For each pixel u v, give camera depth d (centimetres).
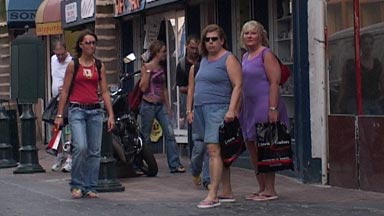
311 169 2689
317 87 2648
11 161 3622
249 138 2388
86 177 2544
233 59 2316
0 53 5019
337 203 2338
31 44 3319
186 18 3572
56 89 3275
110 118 2569
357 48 2525
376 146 2464
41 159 4028
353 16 2533
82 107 2491
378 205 2283
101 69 2527
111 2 4041
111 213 2258
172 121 3497
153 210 2292
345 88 2573
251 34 2372
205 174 2703
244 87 2372
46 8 4703
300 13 2655
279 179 2806
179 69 2981
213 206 2308
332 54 2606
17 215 2258
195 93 2364
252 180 2870
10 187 2842
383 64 2439
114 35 4088
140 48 4094
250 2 3181
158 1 3441
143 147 3047
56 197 2562
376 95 2473
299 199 2419
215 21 3391
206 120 2322
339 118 2584
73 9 4372
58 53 3278
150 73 3144
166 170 3278
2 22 5022
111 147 2717
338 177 2606
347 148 2567
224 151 2316
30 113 3341
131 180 2986
